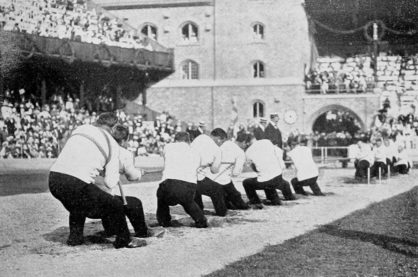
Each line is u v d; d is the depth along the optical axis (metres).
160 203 19.58
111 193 16.47
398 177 42.94
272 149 25.45
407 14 76.56
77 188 15.23
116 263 14.05
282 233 18.47
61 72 66.88
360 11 77.56
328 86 80.00
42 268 13.49
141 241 16.16
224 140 23.52
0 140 56.16
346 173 47.47
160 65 79.75
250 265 13.55
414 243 16.12
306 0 79.75
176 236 17.88
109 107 73.06
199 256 14.88
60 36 68.56
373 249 15.35
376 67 79.62
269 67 82.12
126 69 75.44
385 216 21.83
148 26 85.94
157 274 12.92
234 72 83.06
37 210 24.25
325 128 79.56
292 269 13.10
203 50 84.00
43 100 64.06
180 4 84.38
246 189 25.39
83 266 13.72
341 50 85.88
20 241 16.91
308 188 34.84
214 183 22.14
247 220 21.28
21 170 49.25
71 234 16.28
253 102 82.38
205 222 19.48
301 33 81.50
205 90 83.31
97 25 74.69
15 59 60.88
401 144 45.78
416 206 24.94
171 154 19.30
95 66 70.25
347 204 26.25
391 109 76.56
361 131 73.06
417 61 81.75
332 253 14.88
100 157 15.39
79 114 64.62
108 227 17.28
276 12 81.75
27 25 65.44
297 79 80.94
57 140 59.66
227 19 83.12
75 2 74.19
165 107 83.56
